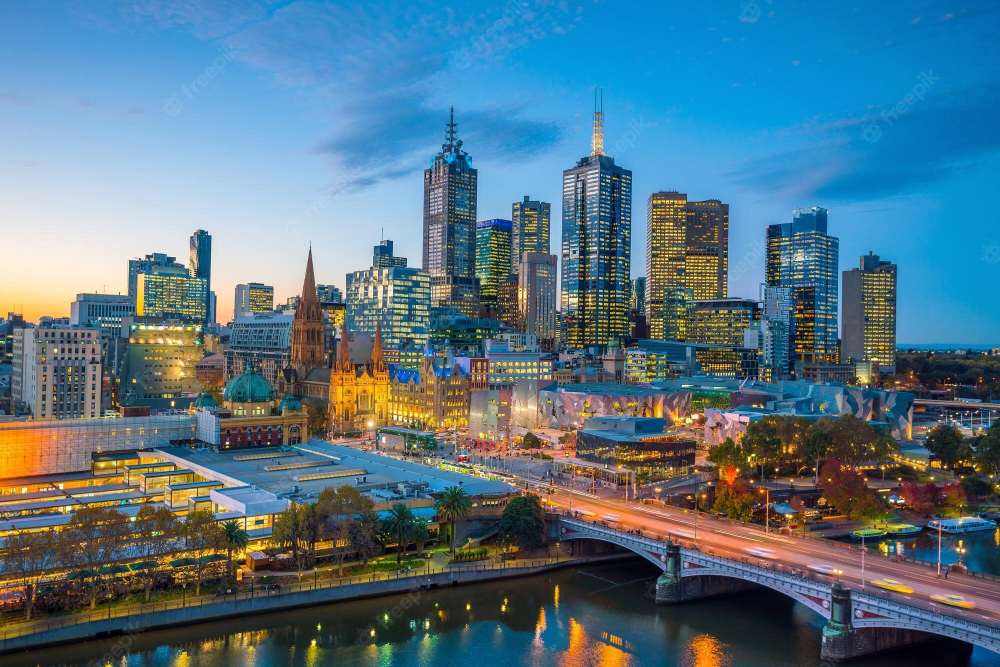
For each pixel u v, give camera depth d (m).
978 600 146.50
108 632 151.00
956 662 146.25
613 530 196.75
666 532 199.88
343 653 151.25
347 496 189.25
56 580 156.75
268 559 181.50
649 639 159.25
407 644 155.75
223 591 165.38
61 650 146.12
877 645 149.50
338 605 172.50
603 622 168.00
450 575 186.38
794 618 171.38
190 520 172.25
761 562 171.50
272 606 166.25
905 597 148.12
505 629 163.75
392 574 181.88
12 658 142.62
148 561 164.25
